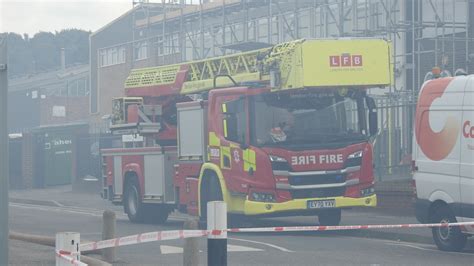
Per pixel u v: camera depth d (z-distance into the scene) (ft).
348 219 66.95
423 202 47.37
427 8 99.40
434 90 46.88
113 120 76.02
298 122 55.88
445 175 45.62
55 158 141.79
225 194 57.62
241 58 62.75
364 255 44.37
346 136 56.44
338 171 55.88
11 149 142.51
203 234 28.09
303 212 55.83
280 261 41.83
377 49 56.08
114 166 74.08
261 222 68.03
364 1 101.71
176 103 70.49
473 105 43.86
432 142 46.73
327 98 56.49
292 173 55.16
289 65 54.95
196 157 61.52
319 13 107.34
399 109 87.86
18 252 43.32
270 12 109.70
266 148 55.11
